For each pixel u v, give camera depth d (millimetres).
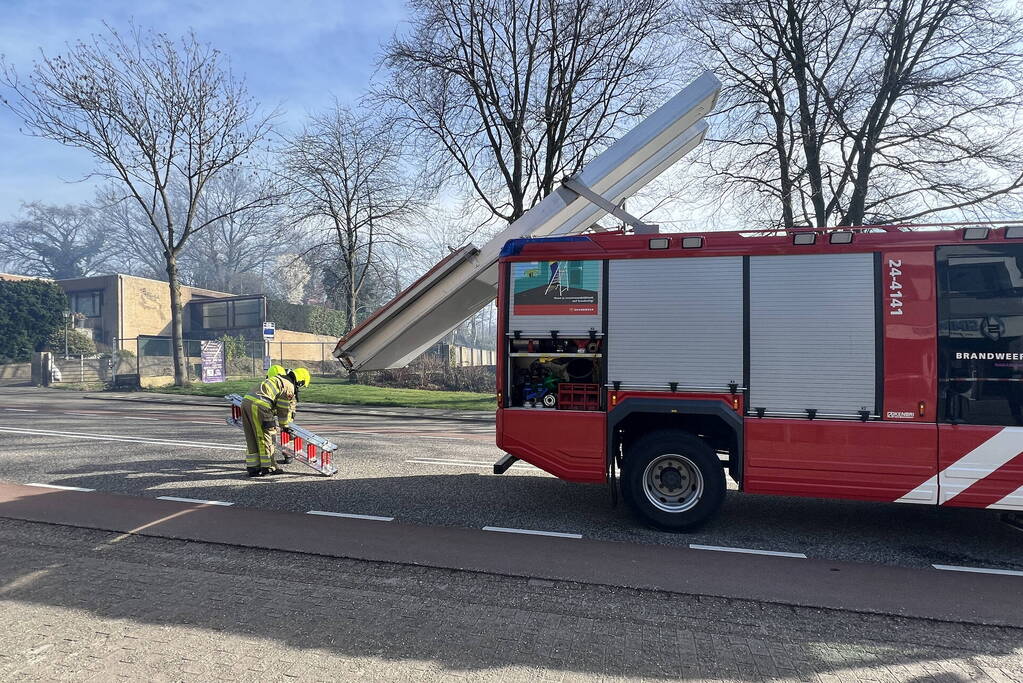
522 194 21047
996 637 3771
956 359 5199
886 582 4617
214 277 70125
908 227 5375
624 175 7438
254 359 35000
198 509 6289
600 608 4070
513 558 4977
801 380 5477
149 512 6152
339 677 3119
